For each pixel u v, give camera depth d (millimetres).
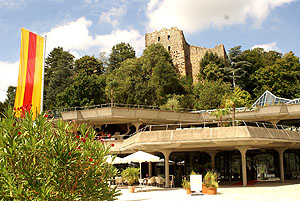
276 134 24406
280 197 16812
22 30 19266
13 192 6684
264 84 68438
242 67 71375
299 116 41719
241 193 19328
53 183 7250
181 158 32906
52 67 78312
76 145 8008
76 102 55781
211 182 19188
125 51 88188
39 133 7609
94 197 7922
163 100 64750
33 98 19203
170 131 24344
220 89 65000
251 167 35406
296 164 36531
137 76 69750
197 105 64750
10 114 7621
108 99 61375
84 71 77500
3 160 6988
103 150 8945
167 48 85750
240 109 44875
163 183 28656
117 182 29016
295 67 66500
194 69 85750
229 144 24453
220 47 87500
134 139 26328
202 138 23125
